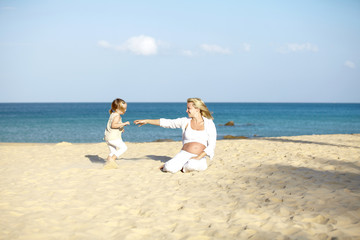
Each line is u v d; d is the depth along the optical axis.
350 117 55.09
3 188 4.79
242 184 5.05
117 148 6.64
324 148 9.82
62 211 3.76
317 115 64.50
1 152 9.30
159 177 5.60
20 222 3.38
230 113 78.06
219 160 7.48
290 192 4.48
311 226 3.16
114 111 6.61
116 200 4.22
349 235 2.90
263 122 42.56
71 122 40.62
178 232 3.12
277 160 7.27
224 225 3.28
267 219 3.41
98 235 3.07
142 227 3.27
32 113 72.56
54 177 5.57
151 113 81.38
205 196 4.39
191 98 6.01
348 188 4.64
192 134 6.14
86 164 7.23
